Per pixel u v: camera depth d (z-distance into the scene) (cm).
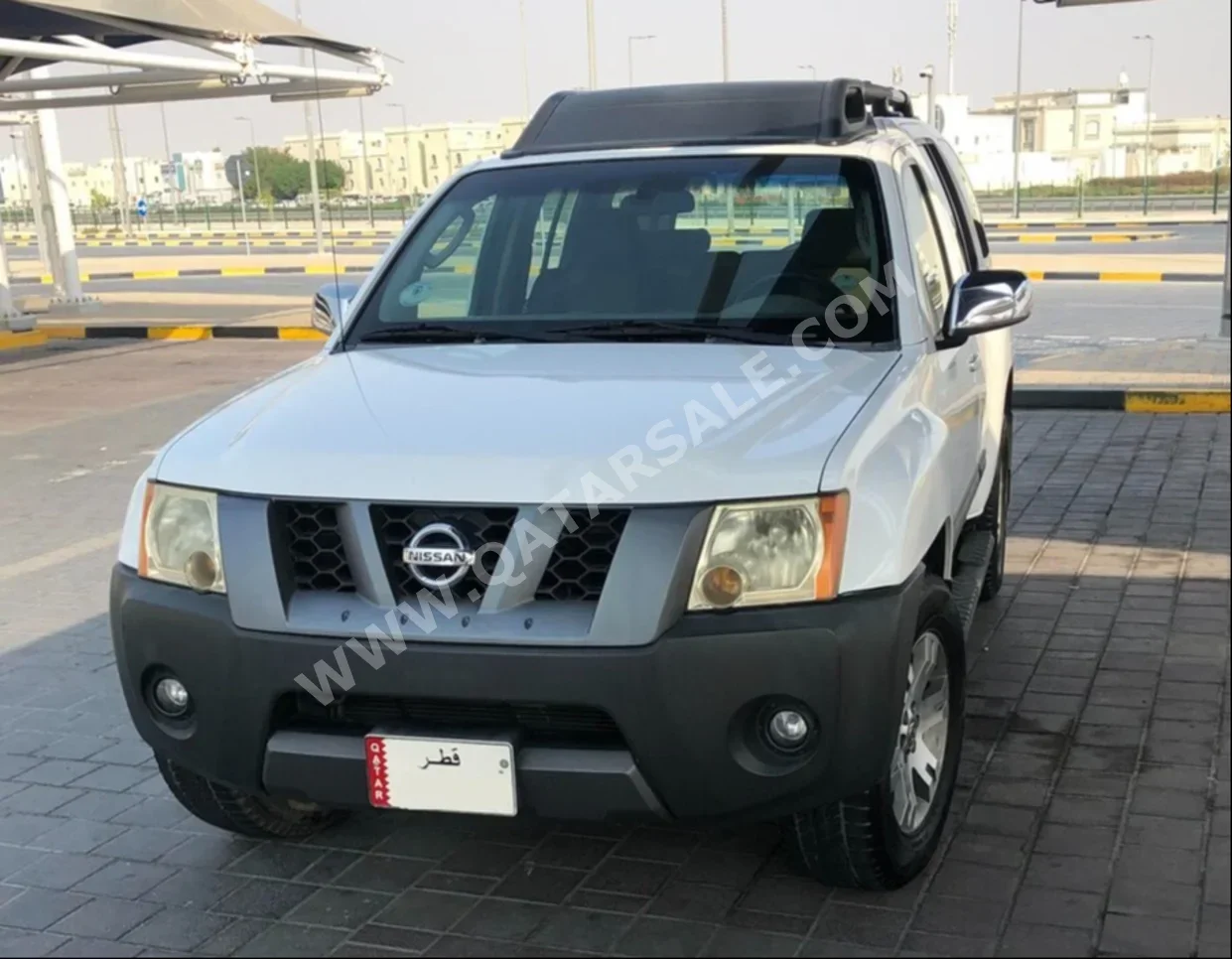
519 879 380
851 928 346
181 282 2756
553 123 496
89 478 965
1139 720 473
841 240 419
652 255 431
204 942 355
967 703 492
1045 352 1381
